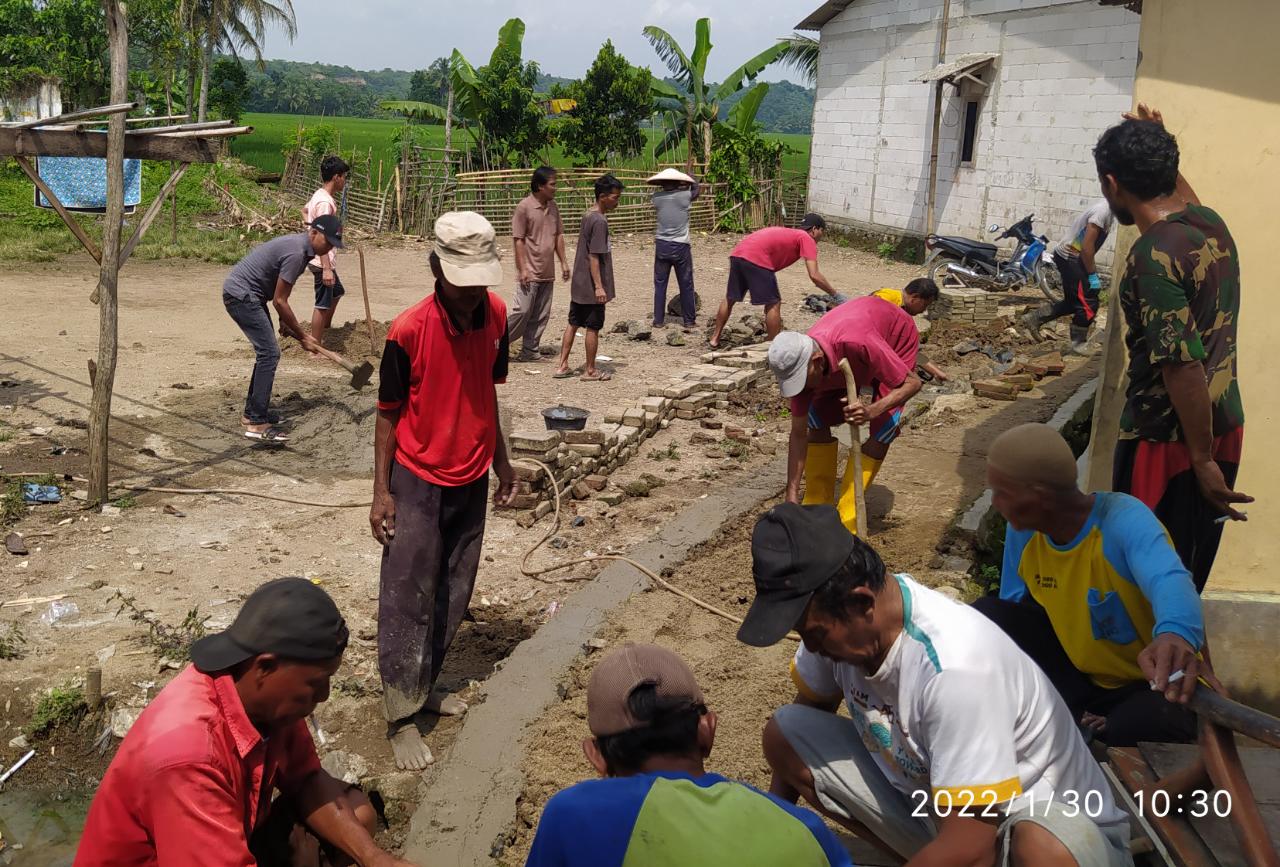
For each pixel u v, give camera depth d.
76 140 6.77
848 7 23.22
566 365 10.45
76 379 9.92
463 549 4.47
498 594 5.71
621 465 7.80
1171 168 3.60
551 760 4.14
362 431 8.45
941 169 21.06
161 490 7.16
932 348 12.18
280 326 11.87
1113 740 3.24
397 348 4.07
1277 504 4.74
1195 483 3.80
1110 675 3.27
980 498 6.93
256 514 6.87
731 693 4.61
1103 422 5.11
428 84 82.81
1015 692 2.42
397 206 22.88
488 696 4.57
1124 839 2.56
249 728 2.42
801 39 26.86
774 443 8.34
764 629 2.39
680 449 8.23
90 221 20.36
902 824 2.95
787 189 26.38
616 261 20.50
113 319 6.75
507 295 16.12
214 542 6.34
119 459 7.87
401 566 4.23
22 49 28.97
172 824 2.32
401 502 4.24
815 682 3.16
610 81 27.94
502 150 27.94
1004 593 3.57
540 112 27.20
